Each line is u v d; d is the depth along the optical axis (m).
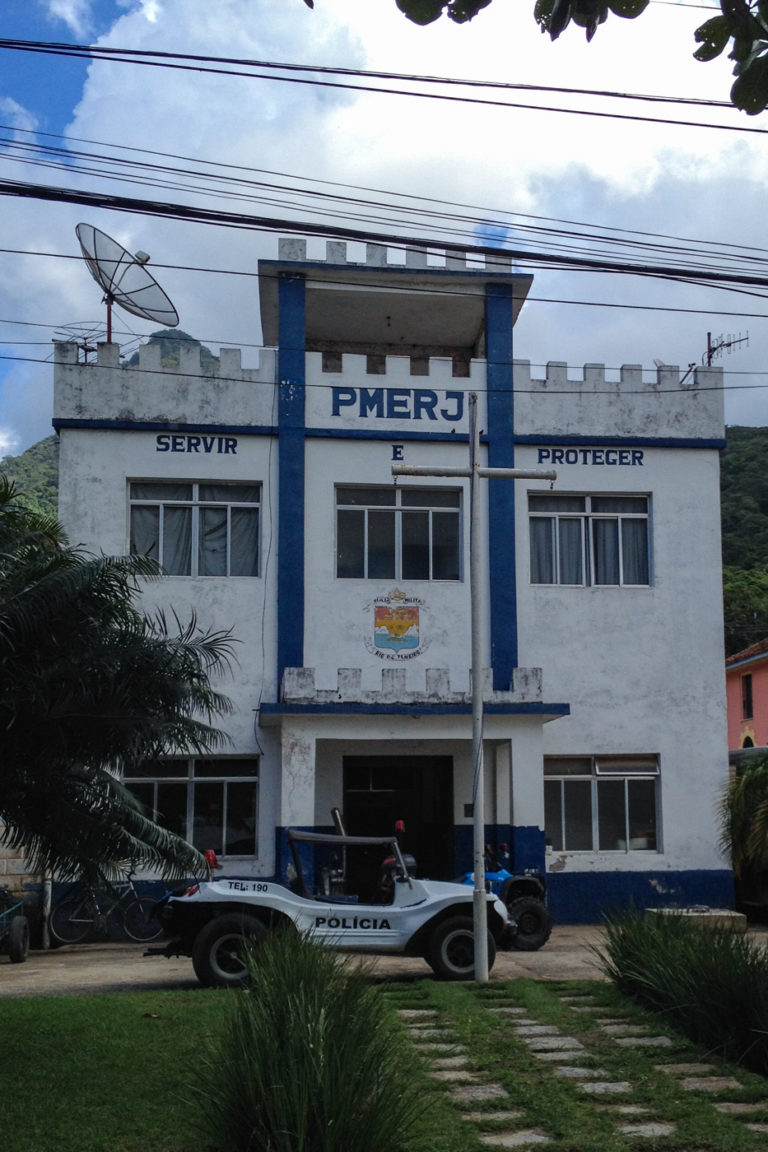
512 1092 9.14
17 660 9.50
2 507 11.17
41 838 10.09
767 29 4.93
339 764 21.66
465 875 18.38
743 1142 7.94
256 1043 7.55
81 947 19.67
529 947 17.78
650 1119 8.52
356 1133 6.94
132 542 21.84
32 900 19.62
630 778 22.30
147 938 19.98
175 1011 11.88
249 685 21.41
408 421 22.53
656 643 22.52
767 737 39.97
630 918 13.44
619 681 22.33
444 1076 9.62
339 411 22.42
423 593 22.14
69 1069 9.63
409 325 25.80
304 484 22.12
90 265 22.22
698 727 22.34
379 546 22.38
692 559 22.84
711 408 23.17
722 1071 9.84
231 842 21.22
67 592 9.54
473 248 12.03
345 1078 7.17
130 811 10.20
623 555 22.94
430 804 22.44
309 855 19.70
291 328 22.59
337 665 21.73
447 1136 7.92
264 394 22.28
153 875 20.38
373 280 23.16
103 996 13.03
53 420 21.64
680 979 11.23
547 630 22.33
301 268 22.73
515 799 20.17
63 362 21.86
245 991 9.03
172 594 21.53
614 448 22.95
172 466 21.89
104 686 9.53
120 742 9.92
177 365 22.16
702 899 21.80
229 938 13.72
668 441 22.98
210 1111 7.57
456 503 22.64
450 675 21.94
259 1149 7.23
